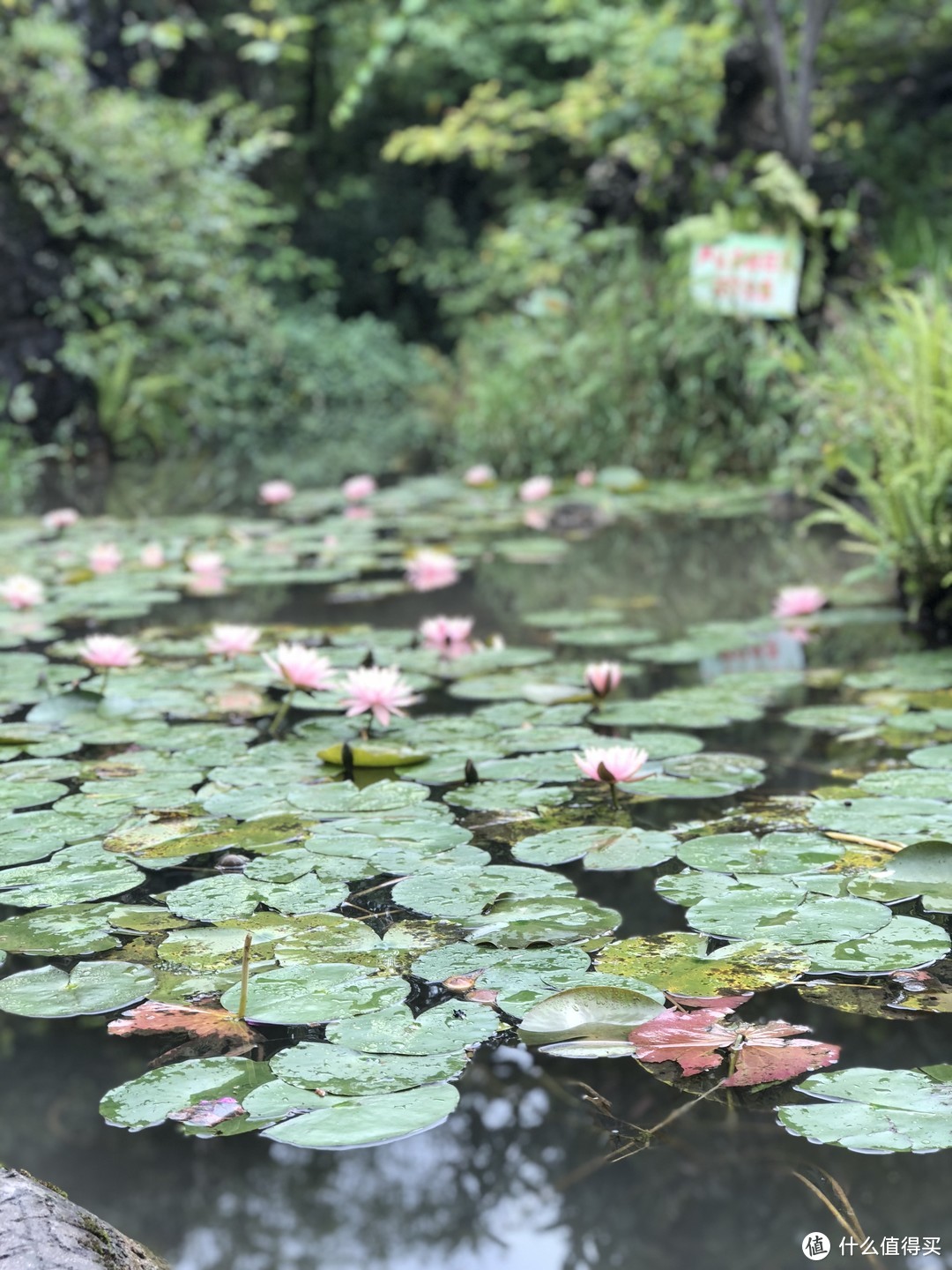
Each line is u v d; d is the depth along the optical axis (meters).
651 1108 1.25
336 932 1.54
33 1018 1.42
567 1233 1.09
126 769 2.18
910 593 3.27
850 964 1.43
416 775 2.15
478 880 1.69
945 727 2.38
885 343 4.18
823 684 2.72
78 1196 1.15
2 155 7.41
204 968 1.45
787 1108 1.18
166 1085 1.23
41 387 7.59
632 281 6.84
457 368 10.40
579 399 6.49
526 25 12.33
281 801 2.01
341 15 12.98
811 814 1.92
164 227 8.22
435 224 12.93
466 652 3.05
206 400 8.78
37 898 1.65
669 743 2.32
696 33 6.81
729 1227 1.08
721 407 6.16
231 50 12.43
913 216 8.98
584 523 5.12
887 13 10.06
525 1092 1.29
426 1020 1.32
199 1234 1.10
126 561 4.38
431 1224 1.11
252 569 4.14
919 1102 1.18
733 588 3.83
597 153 8.18
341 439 8.66
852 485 4.88
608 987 1.36
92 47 9.76
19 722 2.48
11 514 5.61
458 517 5.36
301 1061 1.25
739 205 6.25
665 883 1.67
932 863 1.68
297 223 13.52
